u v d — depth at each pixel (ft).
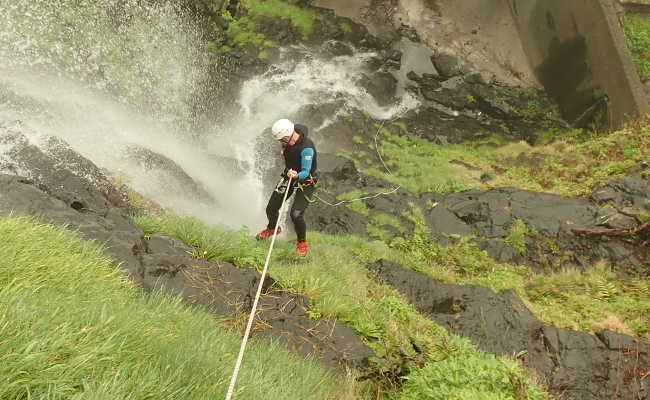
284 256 21.06
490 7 61.93
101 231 13.62
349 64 54.44
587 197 34.96
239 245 17.25
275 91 49.06
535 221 32.55
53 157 17.65
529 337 21.16
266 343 13.23
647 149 38.58
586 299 25.63
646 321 23.67
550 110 54.24
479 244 31.63
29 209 12.82
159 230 16.81
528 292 26.76
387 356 14.84
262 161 39.73
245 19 54.34
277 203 20.77
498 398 11.26
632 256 29.76
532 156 46.03
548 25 53.67
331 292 17.08
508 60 58.85
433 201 36.22
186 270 14.56
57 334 6.82
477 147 49.73
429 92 54.75
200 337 10.55
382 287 22.38
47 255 10.28
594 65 48.34
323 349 14.23
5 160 15.61
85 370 6.68
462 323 21.72
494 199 34.71
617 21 45.68
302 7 57.47
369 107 51.34
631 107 44.70
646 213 31.40
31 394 5.94
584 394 19.03
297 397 10.16
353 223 32.91
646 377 19.53
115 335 7.71
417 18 60.95
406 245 31.40
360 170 40.68
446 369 12.49
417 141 48.70
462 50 58.90
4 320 6.59
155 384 7.22
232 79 48.65
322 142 44.39
